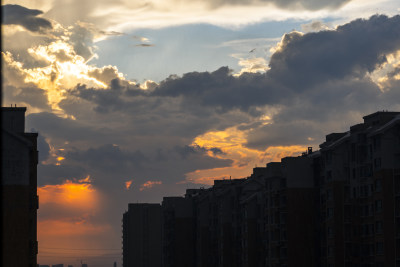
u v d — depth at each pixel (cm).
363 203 13550
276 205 16200
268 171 16550
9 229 9300
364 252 13475
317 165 15488
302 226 15425
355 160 13875
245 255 18475
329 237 14188
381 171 12850
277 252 16075
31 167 11544
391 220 12675
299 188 15512
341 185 14100
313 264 15325
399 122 12756
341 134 15350
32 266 11288
